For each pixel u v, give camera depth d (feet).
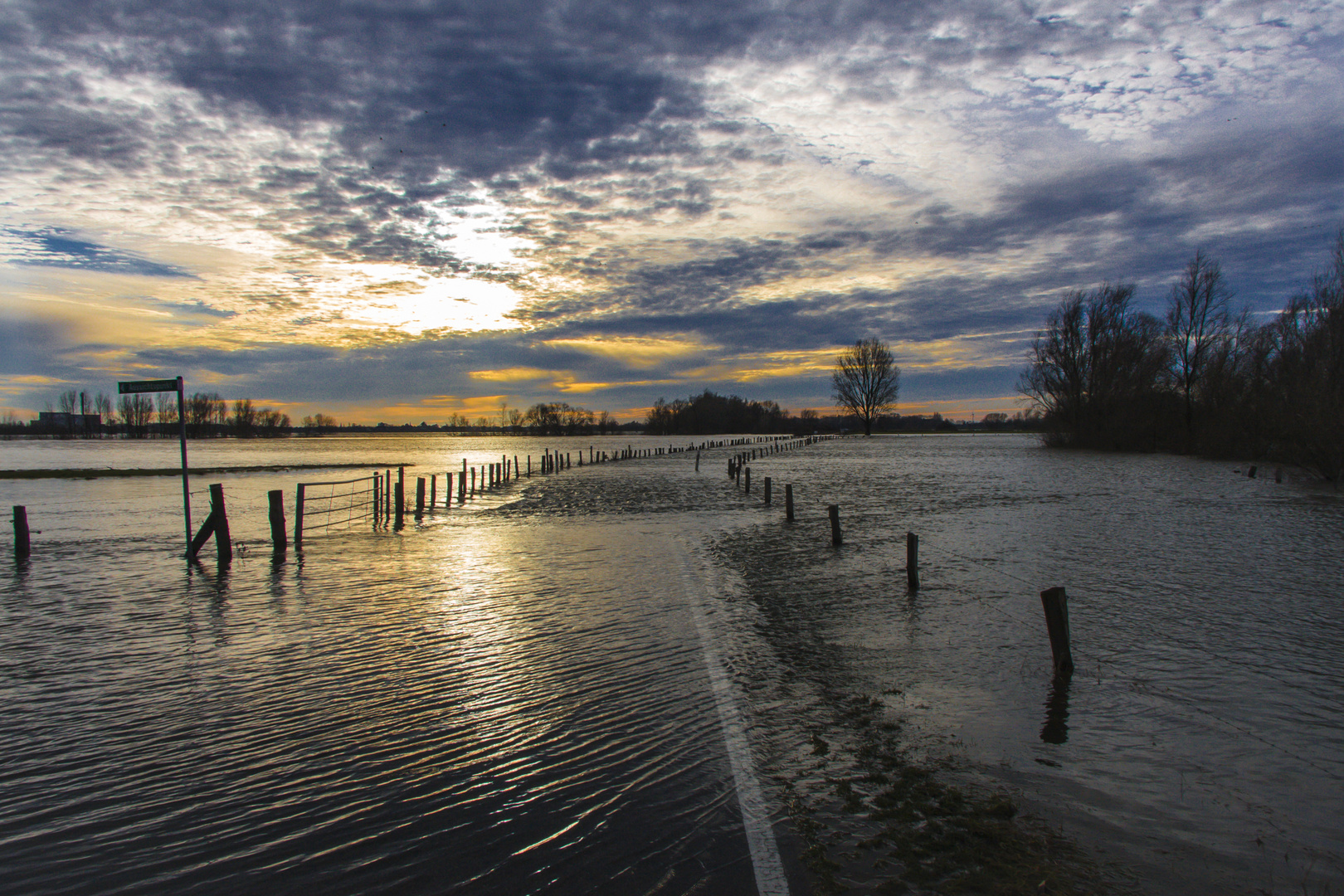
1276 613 35.83
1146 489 107.86
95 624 33.58
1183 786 17.69
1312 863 14.19
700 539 60.34
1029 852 14.30
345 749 19.47
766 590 40.37
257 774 18.11
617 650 28.45
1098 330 225.56
